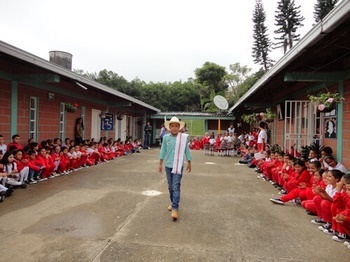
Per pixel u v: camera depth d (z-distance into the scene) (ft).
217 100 61.87
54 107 29.12
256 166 28.30
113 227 11.57
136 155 41.14
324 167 16.99
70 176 22.74
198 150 54.70
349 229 10.32
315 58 17.12
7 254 9.16
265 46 86.74
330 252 9.64
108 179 21.70
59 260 8.84
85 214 13.15
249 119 42.29
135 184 20.02
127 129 55.36
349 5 9.70
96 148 32.01
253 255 9.36
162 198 16.22
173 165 13.23
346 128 18.33
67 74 23.32
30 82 24.06
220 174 25.20
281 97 32.99
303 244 10.26
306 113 23.79
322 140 21.86
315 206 12.51
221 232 11.27
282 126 32.76
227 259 9.06
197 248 9.80
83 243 10.03
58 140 25.89
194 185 20.22
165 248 9.75
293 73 19.10
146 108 55.83
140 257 9.10
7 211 13.42
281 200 15.42
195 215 13.32
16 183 17.71
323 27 11.66
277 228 11.80
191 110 96.37
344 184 11.01
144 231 11.21
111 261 8.82
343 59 18.16
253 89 28.09
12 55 16.61
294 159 17.74
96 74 85.56
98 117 40.60
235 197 16.85
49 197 16.03
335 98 16.92
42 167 20.44
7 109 22.30
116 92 35.24
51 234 10.77
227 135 47.55
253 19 87.25
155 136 66.23
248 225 12.09
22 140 24.25
